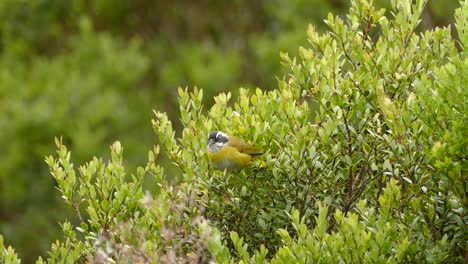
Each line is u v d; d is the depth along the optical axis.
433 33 12.04
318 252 10.13
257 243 12.08
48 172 29.84
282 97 12.02
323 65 11.89
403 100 11.70
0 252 12.01
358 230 10.04
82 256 12.02
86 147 28.14
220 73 30.86
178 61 33.75
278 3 33.44
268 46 30.50
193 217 11.64
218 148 11.89
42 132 29.67
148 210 11.59
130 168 28.08
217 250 10.60
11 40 33.62
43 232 29.98
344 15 31.33
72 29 35.19
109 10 35.66
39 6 33.81
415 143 10.55
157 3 36.47
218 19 35.50
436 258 10.27
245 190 11.92
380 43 11.89
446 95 10.16
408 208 10.74
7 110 29.77
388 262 10.04
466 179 10.08
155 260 10.71
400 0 12.30
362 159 11.65
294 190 11.74
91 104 29.88
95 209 11.93
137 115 31.30
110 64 31.19
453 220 10.50
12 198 29.83
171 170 28.33
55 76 31.11
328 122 11.52
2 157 29.39
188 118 12.54
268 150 12.05
